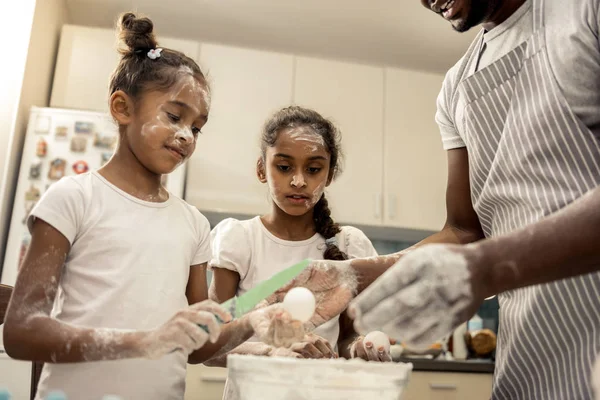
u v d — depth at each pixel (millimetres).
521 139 919
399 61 3150
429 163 2867
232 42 2992
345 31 2889
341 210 2719
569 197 847
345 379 665
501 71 970
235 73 2750
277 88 2775
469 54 1120
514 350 900
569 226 628
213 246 1273
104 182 978
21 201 2213
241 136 2686
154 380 913
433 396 2367
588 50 844
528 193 898
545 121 881
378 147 2830
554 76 877
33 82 2424
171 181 2418
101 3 2705
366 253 1339
